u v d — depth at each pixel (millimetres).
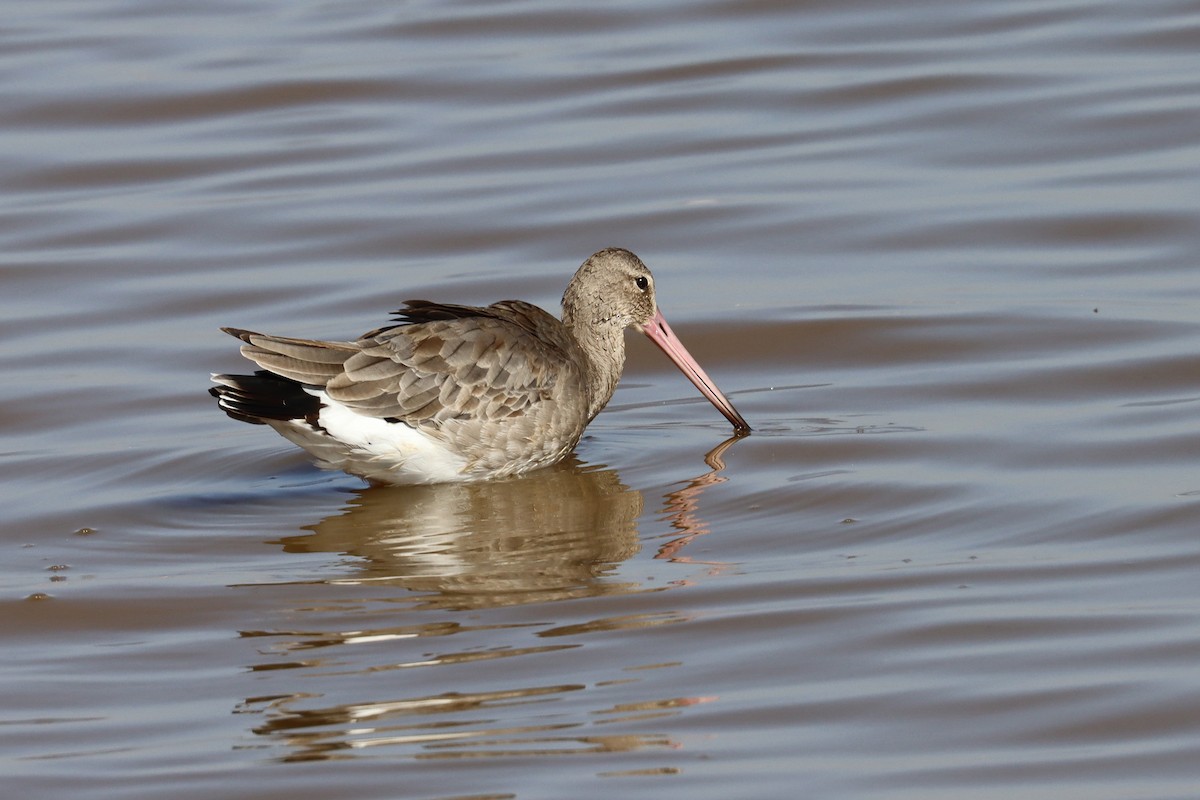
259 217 22125
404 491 14922
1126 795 9484
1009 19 27188
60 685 11211
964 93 24672
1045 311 18625
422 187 22844
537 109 25078
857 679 10914
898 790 9570
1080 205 21250
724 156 23422
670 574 12750
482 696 10781
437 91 25719
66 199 22812
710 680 10938
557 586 12578
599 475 15133
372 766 9945
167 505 14695
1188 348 17391
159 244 21516
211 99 25547
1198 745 10000
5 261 21047
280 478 15414
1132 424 15609
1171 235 20344
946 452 15195
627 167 23219
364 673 11180
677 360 16281
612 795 9531
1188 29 26188
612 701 10664
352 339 18609
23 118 25016
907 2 28062
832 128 24016
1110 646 11250
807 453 15391
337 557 13328
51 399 17484
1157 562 12609
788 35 27109
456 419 14609
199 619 12180
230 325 19297
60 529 14141
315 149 24047
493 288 20031
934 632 11555
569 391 15164
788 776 9727
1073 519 13523
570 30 27812
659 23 27891
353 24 28391
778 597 12227
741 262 20562
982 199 21656
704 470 15094
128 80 26203
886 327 18516
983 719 10383
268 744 10273
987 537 13273
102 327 19406
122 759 10148
